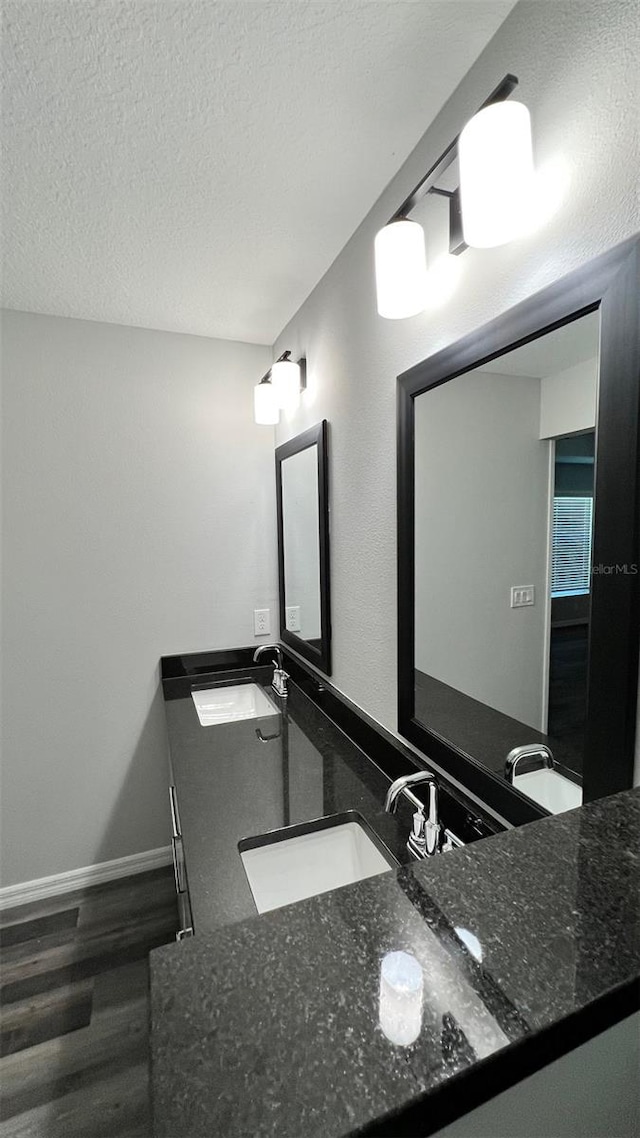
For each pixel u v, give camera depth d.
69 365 2.01
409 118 1.03
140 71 0.90
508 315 0.86
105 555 2.12
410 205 0.94
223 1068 0.33
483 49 0.88
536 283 0.81
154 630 2.22
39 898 2.08
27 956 1.77
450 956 0.42
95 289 1.76
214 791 1.24
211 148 1.09
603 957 0.41
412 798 0.96
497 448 0.90
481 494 0.96
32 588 2.01
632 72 0.64
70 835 2.13
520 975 0.40
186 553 2.26
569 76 0.73
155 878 2.20
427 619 1.16
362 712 1.52
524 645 0.85
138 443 2.14
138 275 1.67
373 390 1.37
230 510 2.33
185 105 0.97
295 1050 0.35
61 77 0.91
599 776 0.72
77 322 2.01
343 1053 0.34
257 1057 0.34
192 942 0.45
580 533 0.74
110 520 2.11
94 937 1.86
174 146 1.08
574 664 0.77
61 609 2.06
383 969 0.41
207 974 0.41
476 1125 0.40
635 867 0.52
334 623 1.73
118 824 2.20
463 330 1.00
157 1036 0.36
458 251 0.95
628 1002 0.39
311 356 1.82
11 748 2.02
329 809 1.16
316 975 0.41
